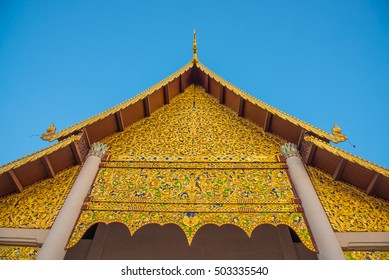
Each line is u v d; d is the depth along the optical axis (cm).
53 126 661
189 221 554
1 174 574
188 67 898
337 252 495
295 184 616
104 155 707
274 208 573
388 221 547
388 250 516
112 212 575
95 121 692
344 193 600
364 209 569
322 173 642
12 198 611
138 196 605
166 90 843
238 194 603
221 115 838
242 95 769
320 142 612
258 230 778
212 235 775
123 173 659
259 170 656
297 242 758
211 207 577
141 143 757
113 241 761
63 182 645
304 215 560
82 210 579
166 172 657
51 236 528
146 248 753
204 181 634
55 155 633
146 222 557
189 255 744
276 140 743
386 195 575
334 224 546
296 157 670
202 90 935
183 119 832
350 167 592
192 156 702
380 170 545
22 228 554
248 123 800
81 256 737
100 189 623
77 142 661
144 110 818
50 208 589
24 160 586
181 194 606
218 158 691
